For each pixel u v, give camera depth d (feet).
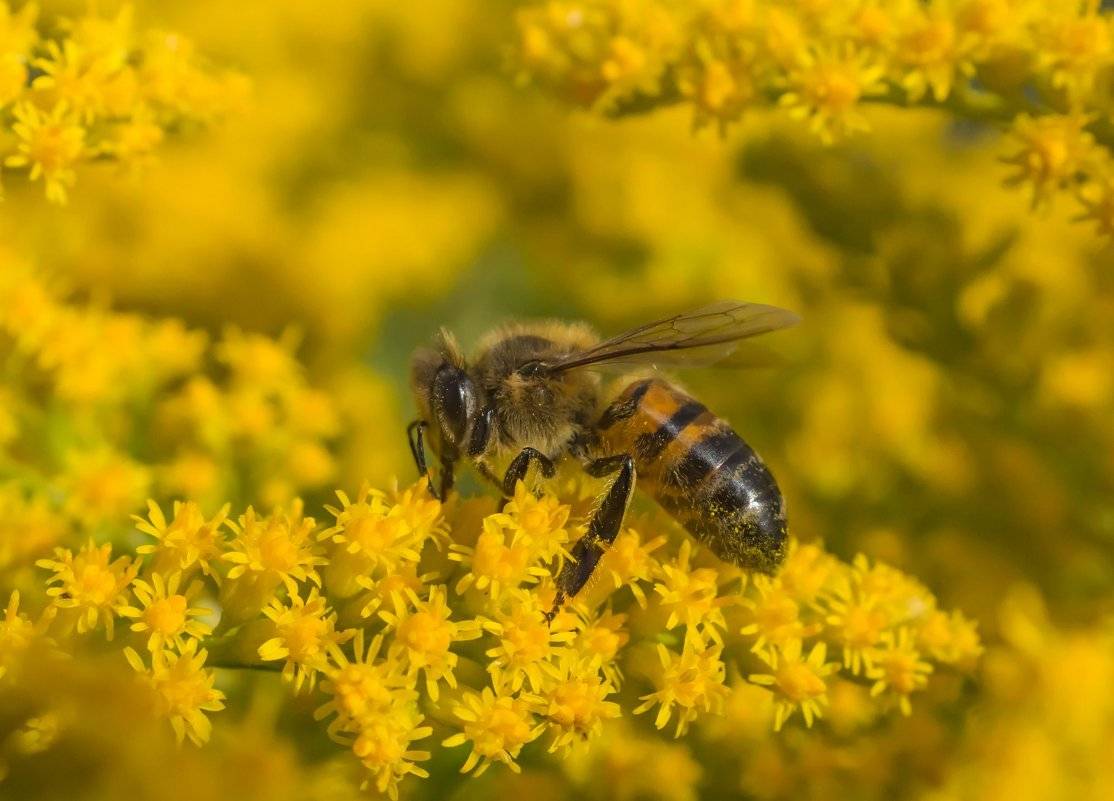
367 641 0.45
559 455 0.49
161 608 0.45
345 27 0.58
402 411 0.56
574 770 0.48
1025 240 0.52
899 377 0.53
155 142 0.48
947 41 0.48
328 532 0.45
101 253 0.55
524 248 0.57
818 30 0.48
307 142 0.58
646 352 0.50
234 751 0.45
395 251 0.57
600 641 0.46
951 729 0.48
